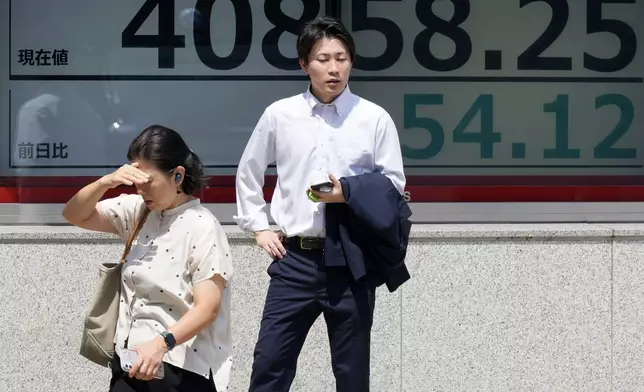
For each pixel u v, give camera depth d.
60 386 12.75
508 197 13.96
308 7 13.83
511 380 13.05
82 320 12.69
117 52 13.71
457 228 13.17
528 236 12.99
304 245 9.38
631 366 13.15
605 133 14.08
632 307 13.12
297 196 9.48
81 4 13.64
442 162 14.03
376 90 13.98
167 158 7.80
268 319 9.55
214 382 8.08
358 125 9.49
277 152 9.65
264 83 13.86
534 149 14.07
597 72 14.11
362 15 13.91
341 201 9.07
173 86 13.79
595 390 13.12
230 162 13.83
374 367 12.91
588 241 13.06
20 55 13.62
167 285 7.86
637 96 14.12
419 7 13.95
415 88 14.00
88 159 13.72
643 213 14.01
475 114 14.02
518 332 13.02
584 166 14.11
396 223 9.12
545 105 14.09
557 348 13.06
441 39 13.99
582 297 13.07
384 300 12.91
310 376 12.85
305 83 13.91
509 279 13.00
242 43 13.80
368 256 9.32
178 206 8.10
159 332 7.86
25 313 12.67
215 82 13.80
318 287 9.37
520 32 14.03
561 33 14.05
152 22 13.72
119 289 8.14
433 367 12.97
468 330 12.98
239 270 12.77
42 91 13.66
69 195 13.70
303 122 9.54
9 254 12.64
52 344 12.69
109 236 12.66
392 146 9.52
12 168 13.66
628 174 14.10
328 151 9.46
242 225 9.84
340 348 9.45
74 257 12.66
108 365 8.16
